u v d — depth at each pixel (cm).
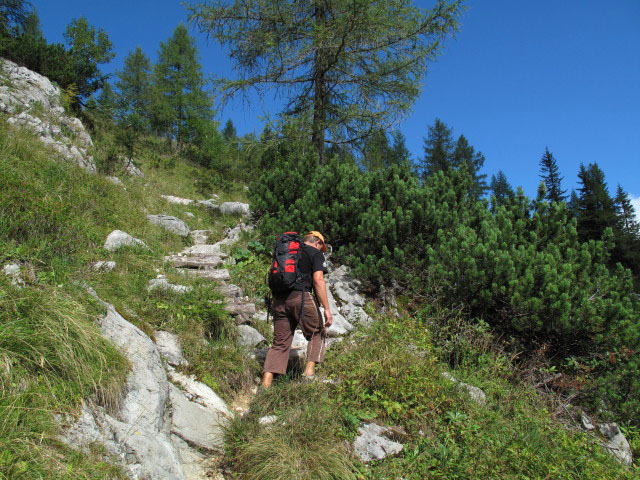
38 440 188
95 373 245
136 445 223
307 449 260
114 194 763
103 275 439
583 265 535
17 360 215
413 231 667
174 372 345
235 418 295
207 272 573
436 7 848
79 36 1508
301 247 379
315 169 828
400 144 3359
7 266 314
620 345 476
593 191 3412
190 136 2553
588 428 430
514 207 647
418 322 500
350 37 888
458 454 288
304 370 386
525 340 507
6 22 1444
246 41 940
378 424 316
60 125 1003
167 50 2661
